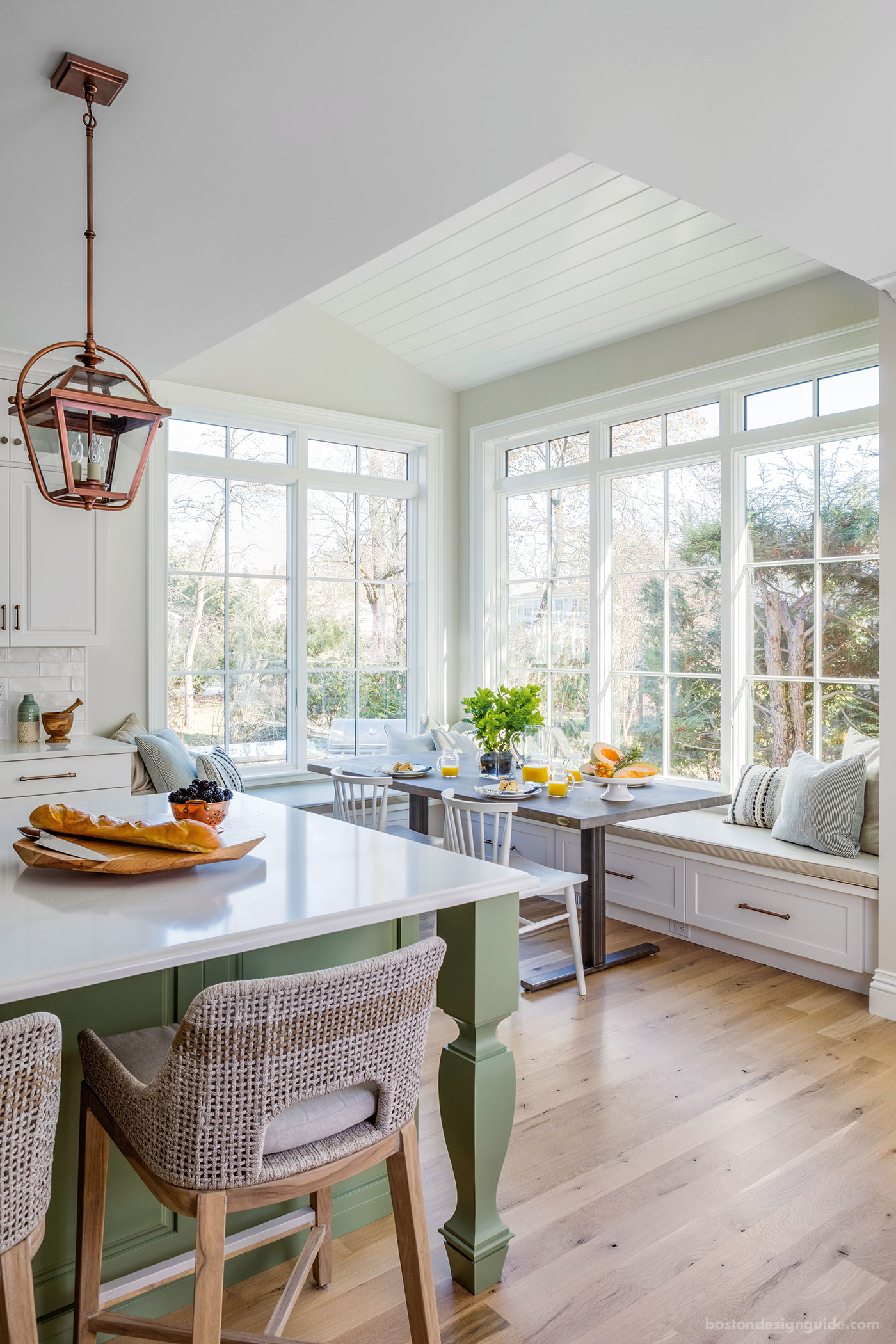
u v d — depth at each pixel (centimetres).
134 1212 174
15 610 396
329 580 544
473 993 179
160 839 186
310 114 203
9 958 133
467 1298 183
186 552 489
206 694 497
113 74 186
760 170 229
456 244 438
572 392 514
